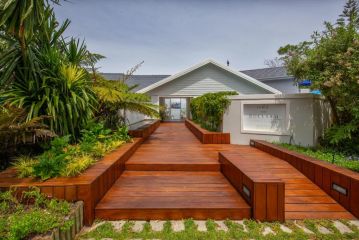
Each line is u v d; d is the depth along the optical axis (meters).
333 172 2.94
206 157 4.59
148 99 6.61
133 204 2.69
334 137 4.14
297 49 5.04
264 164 4.00
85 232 2.31
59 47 4.82
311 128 5.15
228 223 2.49
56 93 3.90
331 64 4.16
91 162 3.23
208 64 11.81
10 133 3.24
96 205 2.64
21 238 1.78
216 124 6.73
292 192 3.09
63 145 3.13
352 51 3.86
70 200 2.42
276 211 2.50
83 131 4.25
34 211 2.15
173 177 3.78
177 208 2.61
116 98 5.20
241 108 6.13
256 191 2.51
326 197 2.98
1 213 2.15
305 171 3.54
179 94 11.98
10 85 3.83
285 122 5.48
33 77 3.92
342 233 2.28
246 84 11.73
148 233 2.28
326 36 4.49
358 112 3.84
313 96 5.12
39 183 2.46
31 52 3.98
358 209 2.54
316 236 2.23
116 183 3.45
